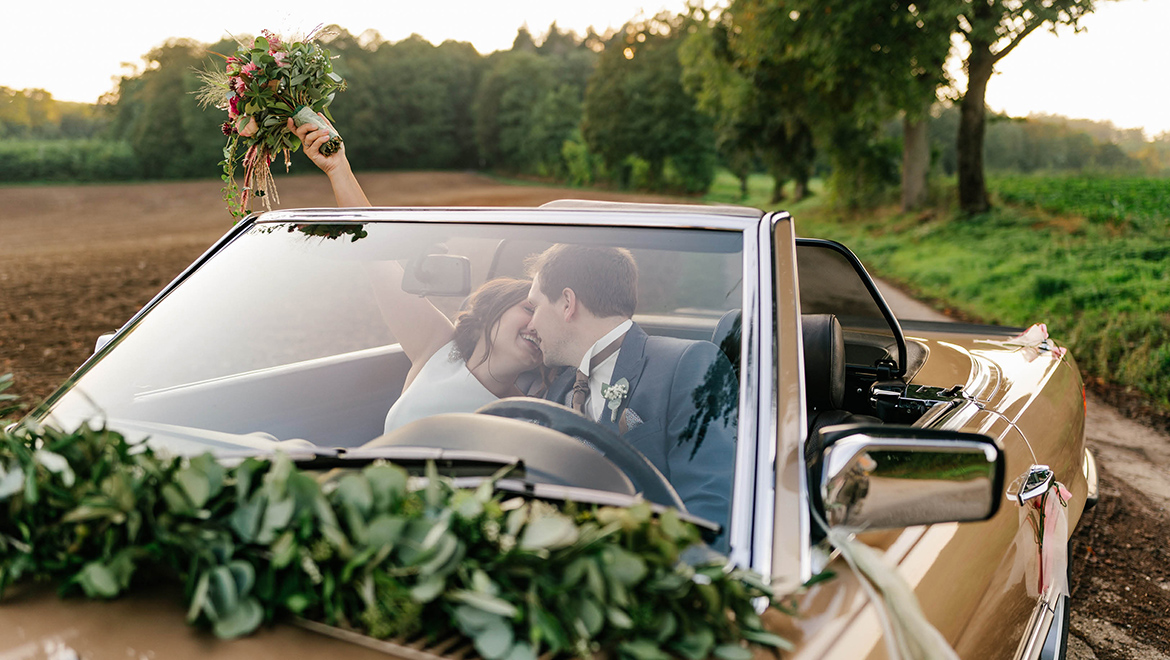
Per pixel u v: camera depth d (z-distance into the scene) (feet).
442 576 3.06
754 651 3.28
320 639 3.15
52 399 5.66
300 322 6.89
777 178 138.62
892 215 93.97
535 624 2.97
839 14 59.06
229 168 7.93
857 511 3.70
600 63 258.57
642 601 3.14
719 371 4.69
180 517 3.35
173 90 266.16
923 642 3.56
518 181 325.21
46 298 41.63
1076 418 8.00
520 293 6.39
